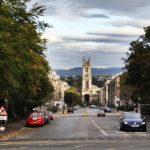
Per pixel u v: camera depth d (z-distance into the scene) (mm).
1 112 41406
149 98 87125
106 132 41188
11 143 28938
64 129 47719
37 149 23953
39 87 70500
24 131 45469
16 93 47906
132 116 44625
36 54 52094
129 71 80750
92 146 25688
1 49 35750
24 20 40219
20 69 39938
